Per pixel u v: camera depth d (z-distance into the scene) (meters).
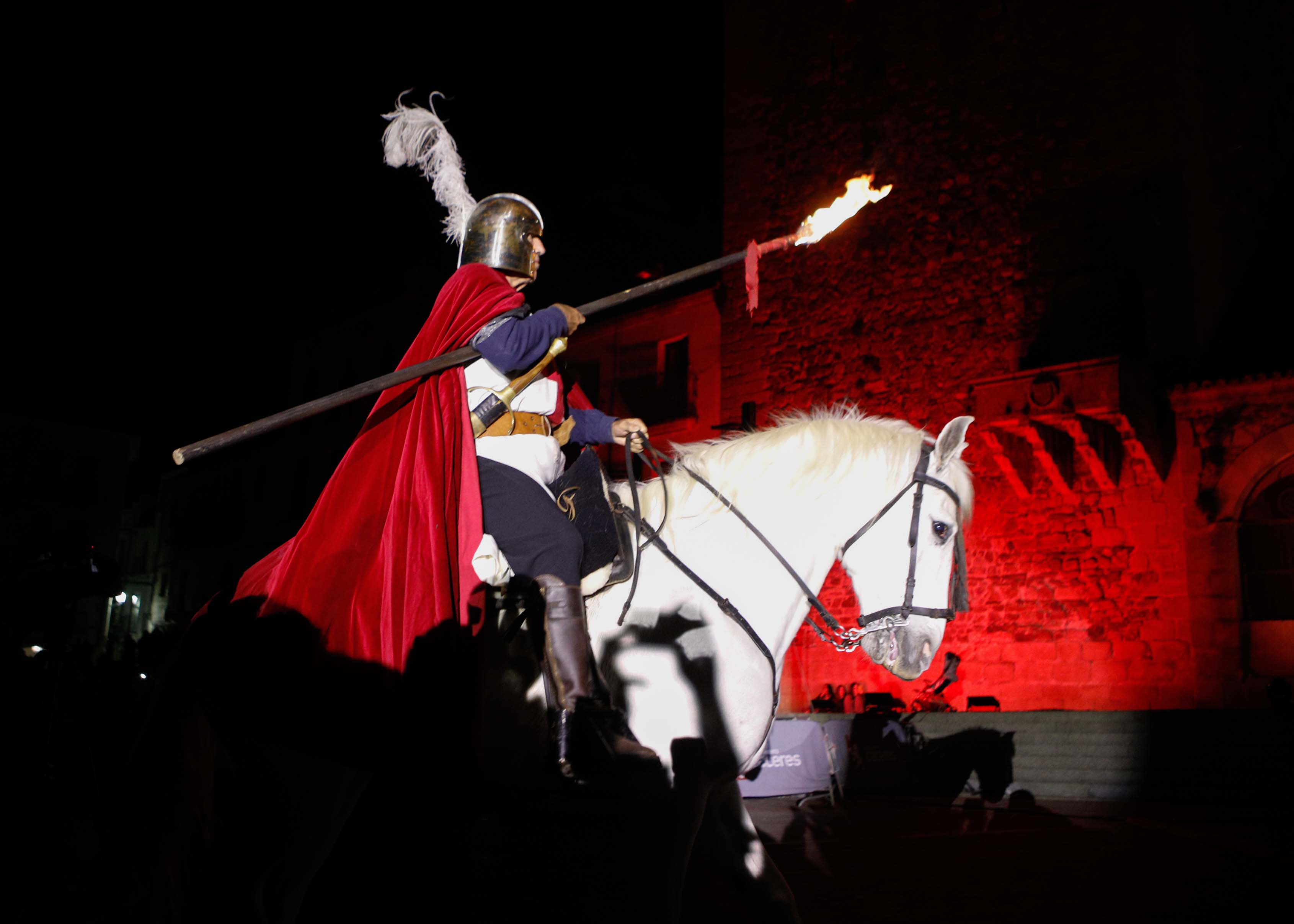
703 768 3.00
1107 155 16.59
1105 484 15.40
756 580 3.26
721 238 20.81
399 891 5.35
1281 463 14.27
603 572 3.11
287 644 2.84
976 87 18.09
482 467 3.01
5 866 5.77
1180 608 14.64
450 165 3.69
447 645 2.74
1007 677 15.89
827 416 3.63
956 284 17.64
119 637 32.81
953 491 3.44
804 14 20.48
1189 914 4.86
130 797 2.94
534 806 3.44
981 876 6.15
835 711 16.06
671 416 20.81
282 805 2.93
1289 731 11.66
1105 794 12.16
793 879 6.03
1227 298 16.06
